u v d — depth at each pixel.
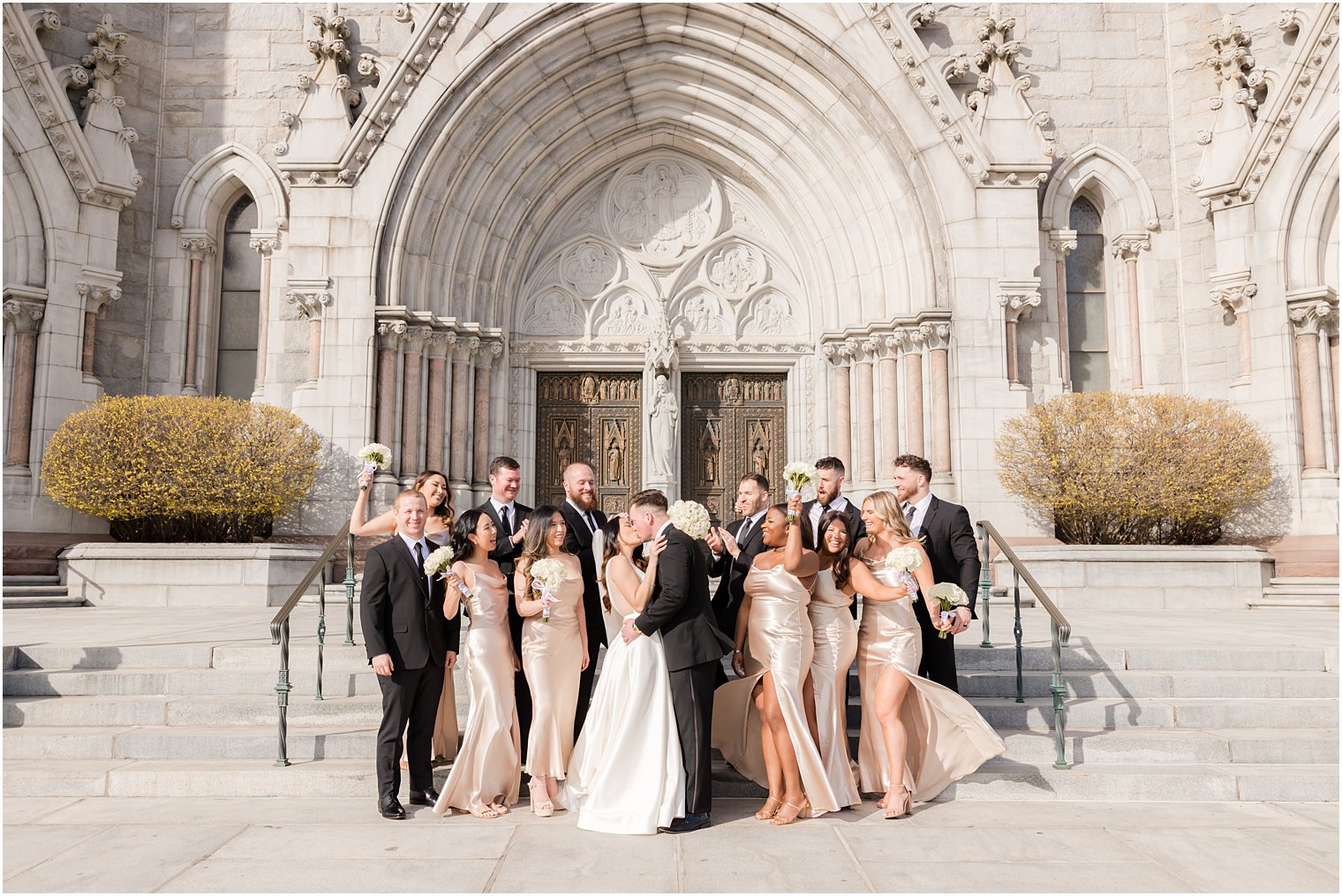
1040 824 5.49
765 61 14.91
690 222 16.58
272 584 12.18
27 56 14.12
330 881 4.49
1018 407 13.99
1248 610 11.94
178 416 12.73
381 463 6.62
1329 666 7.55
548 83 14.91
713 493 16.06
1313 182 14.17
